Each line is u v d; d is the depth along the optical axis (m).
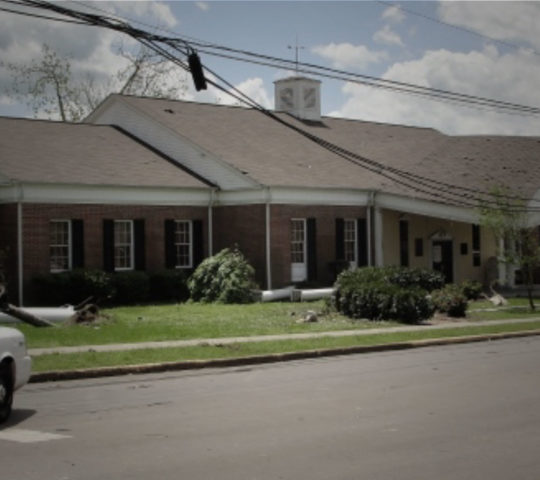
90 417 11.50
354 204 38.28
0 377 11.09
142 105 39.00
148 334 21.52
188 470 8.47
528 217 33.69
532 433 10.28
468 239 42.47
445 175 39.84
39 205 30.20
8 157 31.50
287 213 35.25
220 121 40.50
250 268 33.25
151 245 33.62
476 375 15.67
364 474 8.32
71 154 33.97
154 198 33.72
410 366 17.23
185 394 13.64
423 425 10.78
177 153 37.41
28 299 29.81
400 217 40.25
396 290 26.09
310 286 35.84
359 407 12.16
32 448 9.49
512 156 40.56
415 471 8.45
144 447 9.53
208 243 35.69
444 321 27.03
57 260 31.02
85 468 8.55
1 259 28.44
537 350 20.39
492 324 25.98
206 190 35.44
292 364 17.98
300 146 40.94
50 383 15.17
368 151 43.69
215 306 31.06
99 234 31.94
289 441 9.84
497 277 42.19
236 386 14.55
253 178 34.47
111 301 31.31
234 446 9.57
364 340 21.22
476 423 10.90
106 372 16.14
